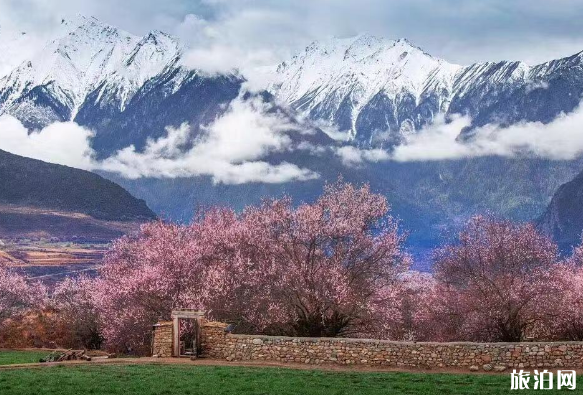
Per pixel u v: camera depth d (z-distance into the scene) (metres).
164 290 58.94
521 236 62.84
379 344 43.97
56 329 74.31
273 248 59.66
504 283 60.88
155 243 65.38
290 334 58.28
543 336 62.41
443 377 39.78
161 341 47.59
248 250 61.81
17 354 59.28
